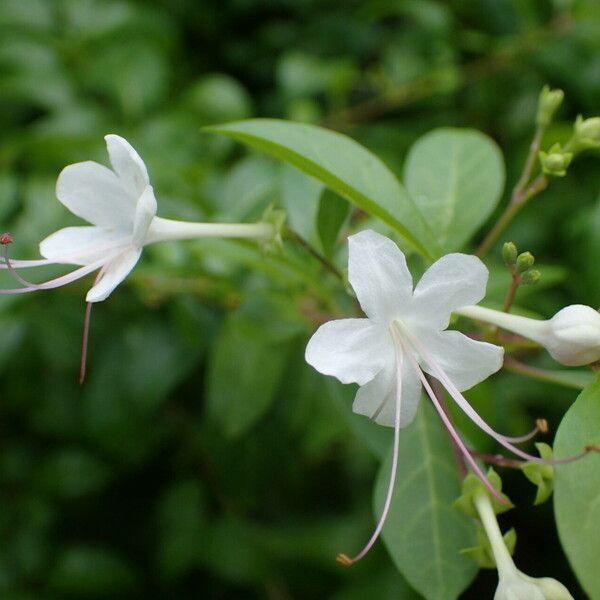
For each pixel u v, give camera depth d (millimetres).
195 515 228
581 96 259
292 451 228
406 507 153
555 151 168
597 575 127
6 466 227
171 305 206
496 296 178
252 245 175
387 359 141
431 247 156
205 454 231
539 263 236
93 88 242
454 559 149
